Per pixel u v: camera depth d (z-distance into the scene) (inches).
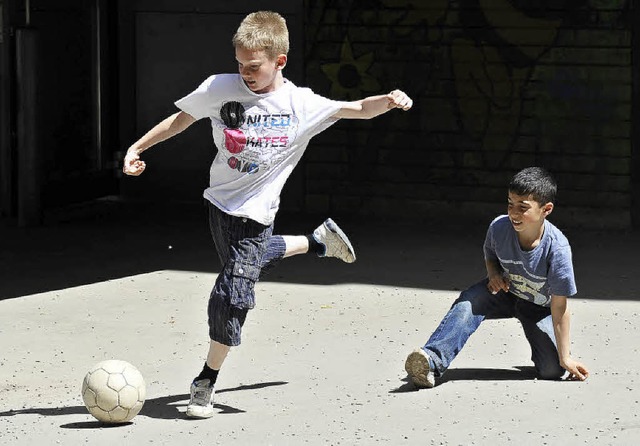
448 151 1274.6
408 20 1269.7
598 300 892.6
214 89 586.6
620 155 1227.2
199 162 1369.3
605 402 625.3
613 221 1235.9
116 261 1059.3
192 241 1157.1
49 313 859.4
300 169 1321.4
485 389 651.5
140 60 1368.1
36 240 1162.0
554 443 560.7
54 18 1286.9
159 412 617.0
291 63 1311.5
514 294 667.4
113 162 1378.0
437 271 1012.5
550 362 668.7
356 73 1293.1
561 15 1226.0
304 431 581.6
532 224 629.3
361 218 1295.5
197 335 791.7
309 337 781.9
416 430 581.6
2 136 1288.1
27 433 582.6
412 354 647.1
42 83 1258.6
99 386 589.0
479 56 1254.3
